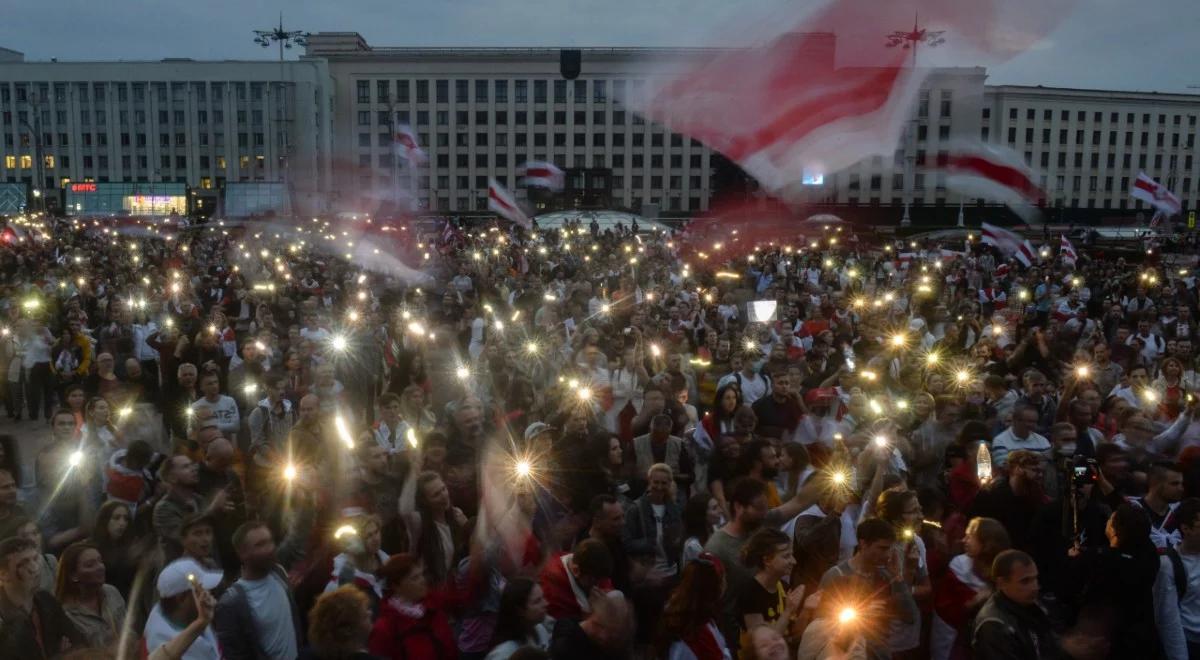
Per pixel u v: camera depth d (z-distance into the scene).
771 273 27.50
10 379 14.27
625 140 95.00
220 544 6.15
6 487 5.93
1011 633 4.75
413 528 6.04
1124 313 18.88
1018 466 6.60
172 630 4.91
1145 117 98.31
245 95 94.31
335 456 6.91
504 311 18.62
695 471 8.49
